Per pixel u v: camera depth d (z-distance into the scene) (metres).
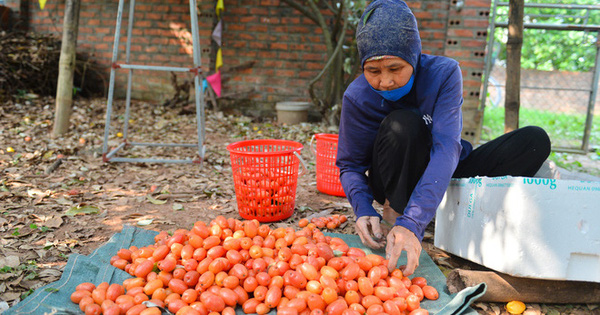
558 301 1.92
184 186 3.66
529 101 9.16
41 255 2.29
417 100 2.10
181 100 7.31
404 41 1.78
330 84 6.73
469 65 6.00
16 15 8.19
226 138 5.70
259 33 7.10
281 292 1.84
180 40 7.38
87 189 3.45
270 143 3.22
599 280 1.79
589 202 1.74
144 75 7.70
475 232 2.01
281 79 7.17
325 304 1.80
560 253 1.76
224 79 7.27
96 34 7.90
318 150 3.54
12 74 6.77
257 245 2.09
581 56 10.55
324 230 2.75
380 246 2.07
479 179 1.99
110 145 4.85
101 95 8.01
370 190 2.24
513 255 1.80
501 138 2.35
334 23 6.88
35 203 3.04
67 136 5.04
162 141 5.25
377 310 1.71
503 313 1.90
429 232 2.77
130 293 1.82
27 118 5.73
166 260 1.94
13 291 1.95
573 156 5.92
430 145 2.12
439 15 6.25
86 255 2.20
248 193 2.83
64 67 4.99
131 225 2.76
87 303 1.73
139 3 7.46
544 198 1.74
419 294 1.88
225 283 1.83
